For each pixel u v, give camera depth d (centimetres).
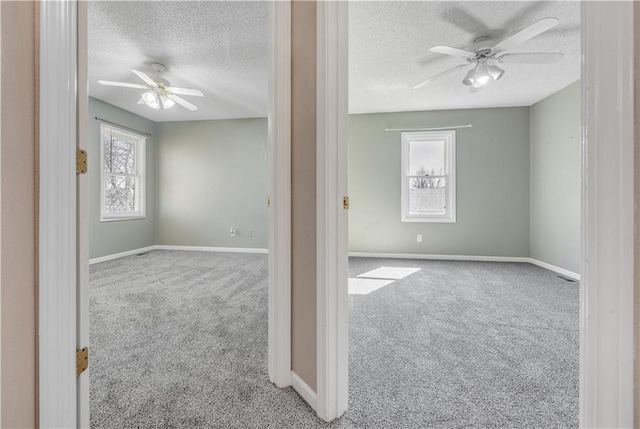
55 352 92
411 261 454
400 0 218
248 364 162
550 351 178
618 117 52
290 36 141
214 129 542
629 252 52
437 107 457
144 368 158
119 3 223
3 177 84
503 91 390
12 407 86
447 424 119
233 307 252
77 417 98
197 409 126
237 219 540
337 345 121
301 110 135
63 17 93
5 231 85
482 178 461
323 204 118
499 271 389
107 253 450
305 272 132
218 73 342
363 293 295
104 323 217
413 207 489
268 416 122
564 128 377
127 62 313
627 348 52
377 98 418
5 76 85
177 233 553
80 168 99
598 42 54
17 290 87
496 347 183
